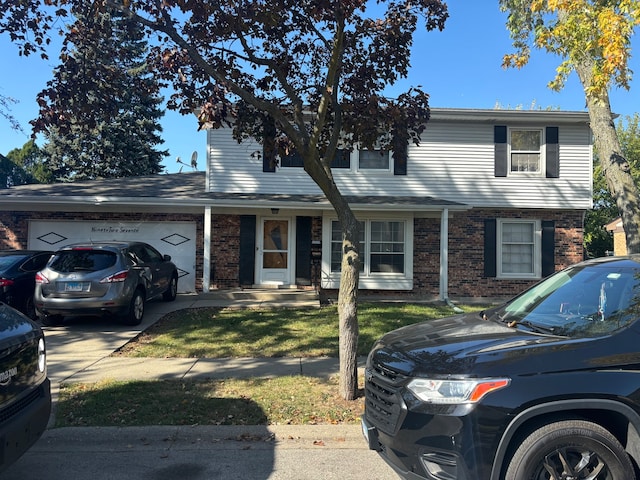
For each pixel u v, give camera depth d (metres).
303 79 7.08
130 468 3.98
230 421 4.83
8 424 3.09
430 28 6.61
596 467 2.83
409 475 3.02
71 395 5.54
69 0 5.84
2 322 3.45
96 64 6.33
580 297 3.84
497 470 2.78
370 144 6.93
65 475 3.85
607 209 26.84
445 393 2.91
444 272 12.98
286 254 14.03
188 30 6.02
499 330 3.59
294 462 4.09
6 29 5.86
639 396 2.81
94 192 13.11
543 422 2.87
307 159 5.48
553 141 14.51
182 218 13.73
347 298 5.54
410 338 3.73
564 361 2.90
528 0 9.34
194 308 11.18
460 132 14.51
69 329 9.09
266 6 5.70
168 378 6.23
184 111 6.78
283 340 8.31
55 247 13.36
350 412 5.08
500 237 14.56
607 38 6.27
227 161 14.02
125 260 9.21
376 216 13.70
